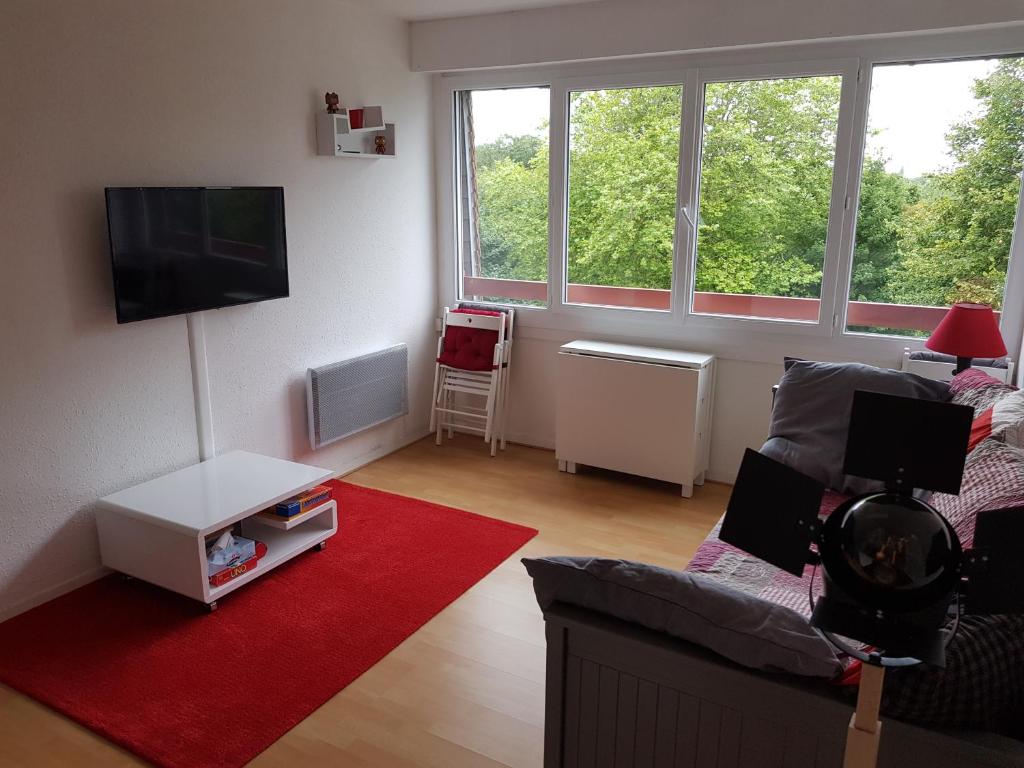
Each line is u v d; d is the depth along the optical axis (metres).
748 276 3.94
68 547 2.96
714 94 3.81
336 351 4.12
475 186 4.61
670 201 4.04
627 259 4.23
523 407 4.73
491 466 4.40
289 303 3.79
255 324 3.62
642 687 1.62
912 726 1.38
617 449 4.09
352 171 4.04
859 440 1.19
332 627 2.77
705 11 3.61
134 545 2.89
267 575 3.12
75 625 2.75
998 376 3.34
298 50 3.63
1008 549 1.13
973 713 1.37
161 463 3.26
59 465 2.88
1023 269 3.35
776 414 3.09
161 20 3.01
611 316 4.31
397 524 3.60
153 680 2.46
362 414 4.26
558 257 4.39
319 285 3.94
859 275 3.69
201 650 2.62
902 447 1.17
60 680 2.45
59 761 2.13
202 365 3.35
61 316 2.82
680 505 3.87
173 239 3.05
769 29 3.50
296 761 2.14
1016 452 2.07
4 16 2.52
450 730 2.27
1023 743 1.36
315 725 2.28
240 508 2.88
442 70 4.28
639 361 3.94
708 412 4.04
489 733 2.25
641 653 1.59
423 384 4.83
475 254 4.71
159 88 3.04
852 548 1.14
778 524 1.27
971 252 3.45
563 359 4.13
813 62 3.54
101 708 2.33
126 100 2.93
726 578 2.23
